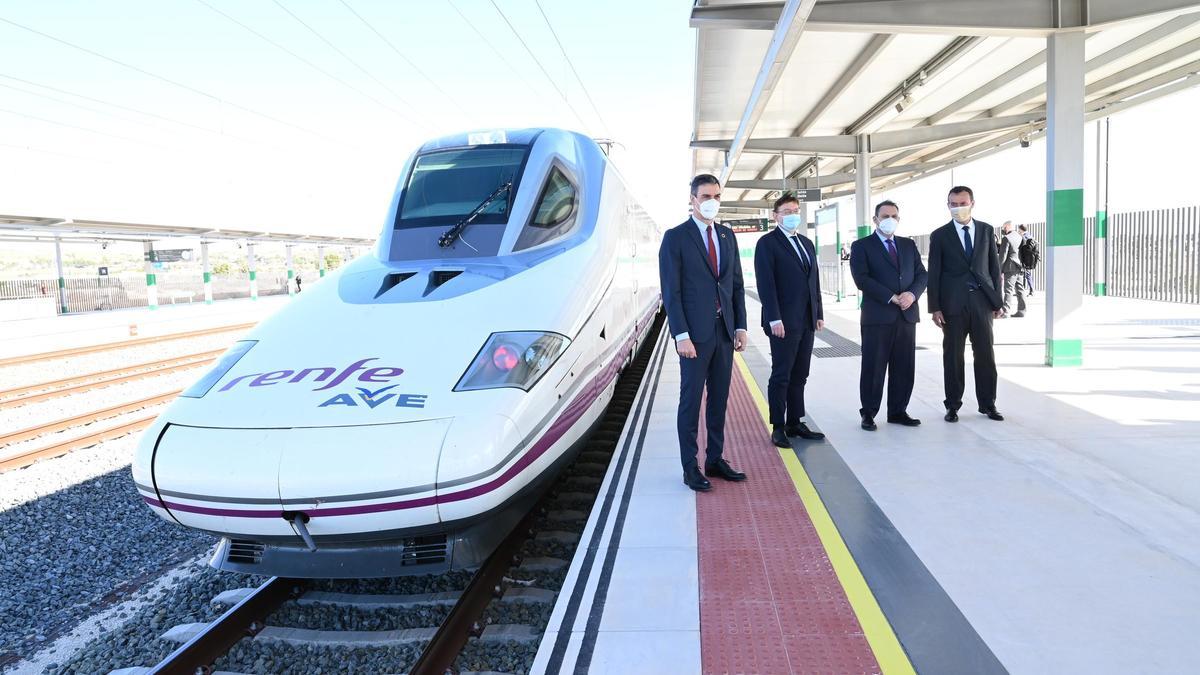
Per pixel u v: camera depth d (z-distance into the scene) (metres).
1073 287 7.81
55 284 33.97
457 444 3.19
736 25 7.37
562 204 5.18
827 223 21.66
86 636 3.90
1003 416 5.89
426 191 5.13
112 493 6.07
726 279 4.57
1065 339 7.86
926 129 14.70
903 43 9.12
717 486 4.62
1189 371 7.26
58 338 19.03
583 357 4.41
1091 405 6.12
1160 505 3.96
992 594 3.11
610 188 5.95
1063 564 3.35
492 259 4.55
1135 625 2.83
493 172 5.12
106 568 4.76
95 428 8.31
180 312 29.03
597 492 5.13
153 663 3.50
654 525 4.03
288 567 3.48
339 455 3.16
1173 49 10.55
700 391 4.57
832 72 10.58
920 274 5.71
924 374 7.95
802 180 23.33
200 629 3.66
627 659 2.76
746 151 15.30
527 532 4.43
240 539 3.47
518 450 3.44
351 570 3.44
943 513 3.99
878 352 5.68
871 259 5.65
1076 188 7.70
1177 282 14.57
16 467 6.83
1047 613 2.94
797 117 13.70
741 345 4.75
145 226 26.62
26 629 4.04
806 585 3.27
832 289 23.62
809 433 5.59
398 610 3.77
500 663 3.23
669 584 3.34
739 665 2.69
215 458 3.27
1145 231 15.68
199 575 4.50
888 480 4.55
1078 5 7.39
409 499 3.16
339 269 4.85
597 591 3.30
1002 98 13.36
